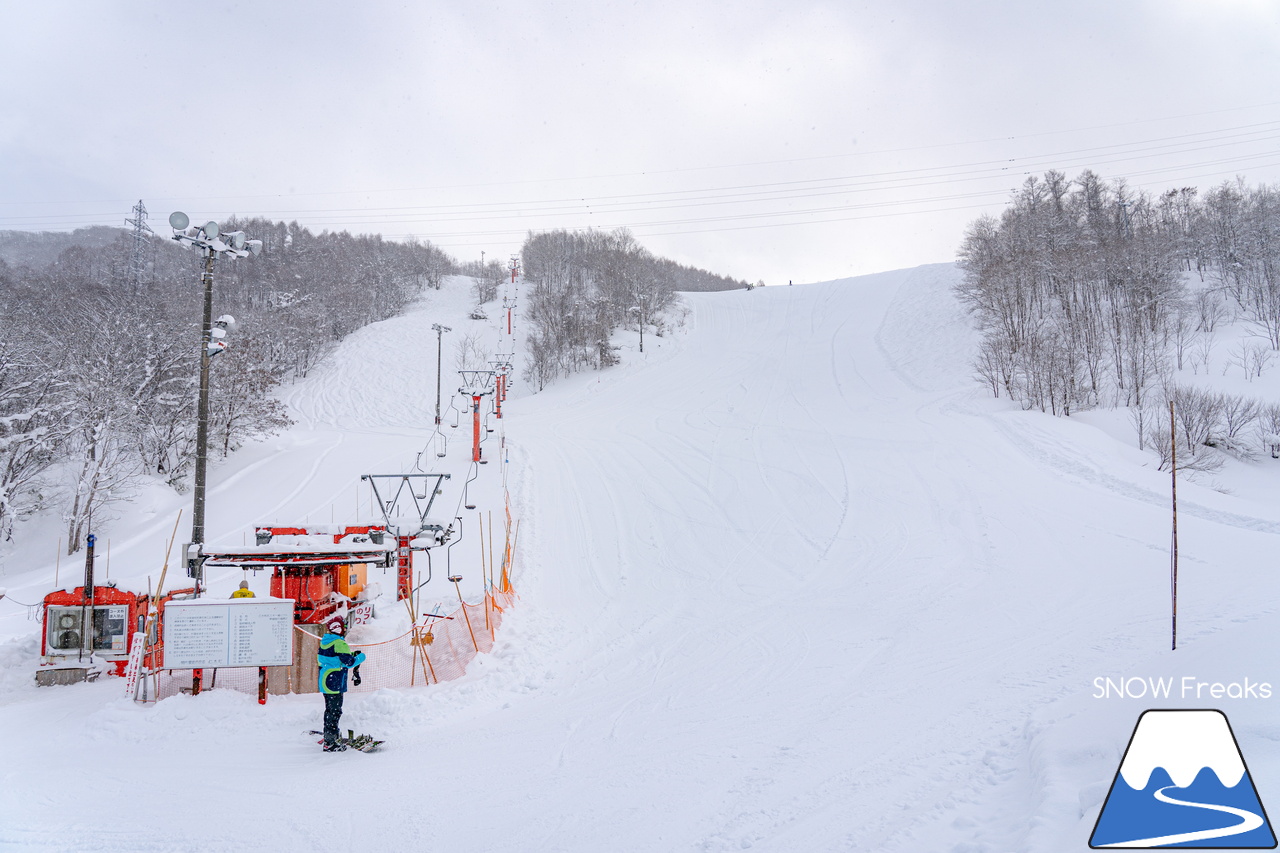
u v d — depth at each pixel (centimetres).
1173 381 3847
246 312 6994
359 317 9075
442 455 3716
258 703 1042
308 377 6950
